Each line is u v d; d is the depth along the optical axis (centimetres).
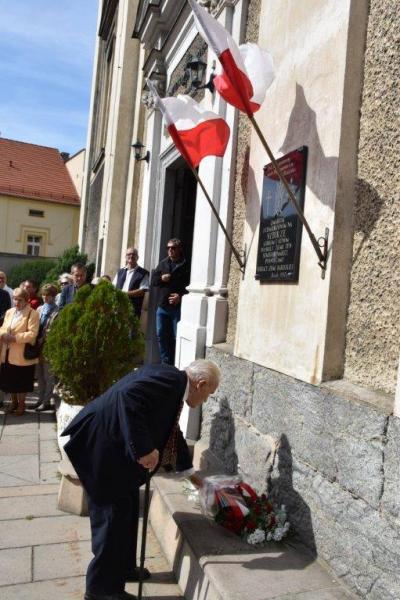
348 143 271
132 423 247
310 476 273
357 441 238
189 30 618
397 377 220
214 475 340
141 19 791
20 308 660
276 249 325
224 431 385
